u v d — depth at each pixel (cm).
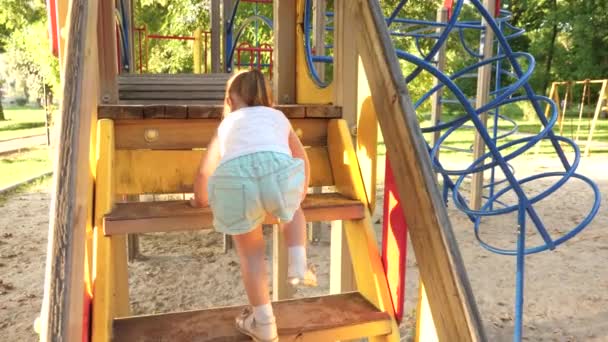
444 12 812
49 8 320
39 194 912
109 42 244
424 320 203
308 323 189
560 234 664
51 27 320
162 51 1814
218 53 889
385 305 200
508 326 400
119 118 232
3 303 445
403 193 190
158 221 192
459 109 3117
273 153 189
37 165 1263
